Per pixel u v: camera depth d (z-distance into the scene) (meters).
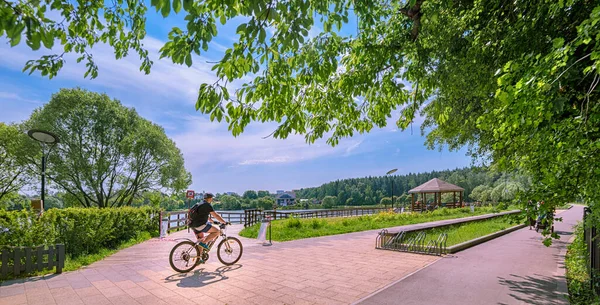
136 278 6.65
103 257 9.16
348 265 8.02
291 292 5.77
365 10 4.11
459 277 6.77
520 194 3.81
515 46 4.57
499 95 3.02
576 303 5.16
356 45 5.41
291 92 5.22
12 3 2.90
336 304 5.16
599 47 2.60
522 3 4.38
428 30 5.77
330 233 15.38
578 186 3.37
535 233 15.50
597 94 3.33
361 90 5.59
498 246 11.23
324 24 4.43
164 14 2.68
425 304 5.11
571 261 8.12
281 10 3.21
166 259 8.74
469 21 5.54
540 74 2.81
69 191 28.30
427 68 6.17
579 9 3.89
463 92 6.43
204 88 3.92
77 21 4.73
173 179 33.50
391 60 5.50
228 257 8.24
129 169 30.62
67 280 6.44
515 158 4.16
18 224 7.15
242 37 3.76
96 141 29.27
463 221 18.72
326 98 6.03
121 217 11.85
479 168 13.12
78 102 27.80
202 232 7.60
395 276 6.90
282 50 3.84
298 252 10.02
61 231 8.66
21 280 6.42
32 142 26.41
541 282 6.37
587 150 3.16
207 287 6.06
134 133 30.36
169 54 3.49
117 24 5.36
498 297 5.43
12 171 29.97
